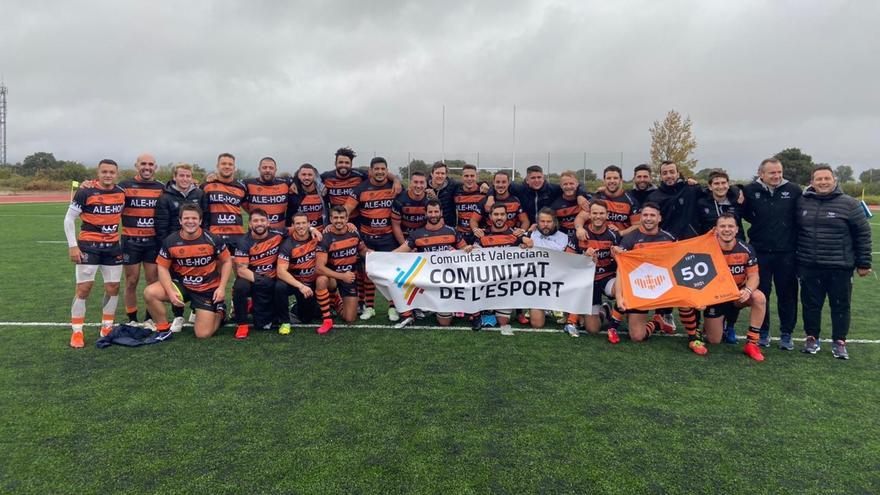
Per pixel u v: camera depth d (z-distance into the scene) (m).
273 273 5.54
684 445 3.13
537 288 5.75
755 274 4.94
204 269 5.15
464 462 2.90
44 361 4.45
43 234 13.91
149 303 4.99
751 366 4.54
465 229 6.81
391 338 5.26
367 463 2.88
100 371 4.23
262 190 6.35
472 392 3.88
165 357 4.59
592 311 5.59
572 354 4.81
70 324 5.65
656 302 5.06
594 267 5.62
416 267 5.84
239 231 6.18
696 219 5.70
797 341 5.35
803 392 3.96
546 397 3.80
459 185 7.02
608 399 3.78
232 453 2.97
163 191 5.70
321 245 5.60
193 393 3.80
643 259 5.27
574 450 3.05
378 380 4.09
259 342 5.08
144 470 2.80
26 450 3.00
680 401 3.76
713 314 5.12
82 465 2.85
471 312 5.75
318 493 2.60
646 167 6.16
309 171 6.57
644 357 4.75
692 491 2.67
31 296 7.00
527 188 6.86
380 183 6.48
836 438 3.25
